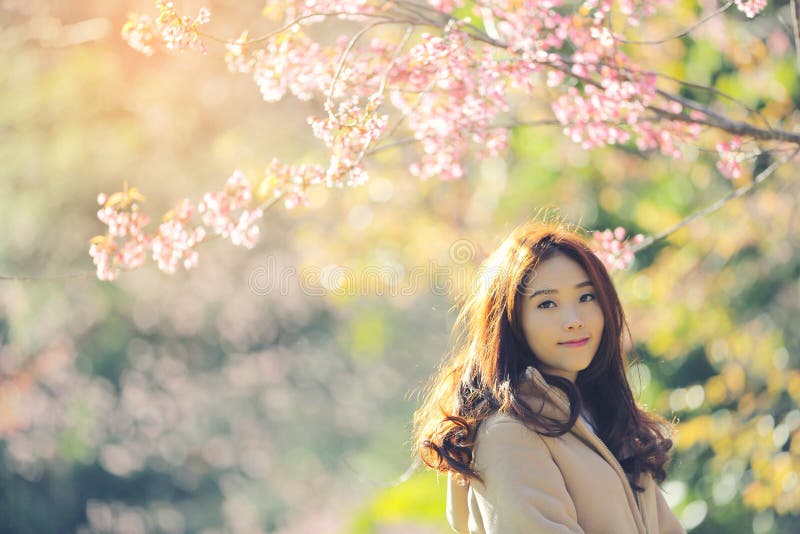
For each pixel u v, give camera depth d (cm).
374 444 1830
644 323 709
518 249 350
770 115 614
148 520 1606
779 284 731
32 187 1158
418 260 784
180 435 1675
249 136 1027
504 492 323
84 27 841
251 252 1530
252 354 1786
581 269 346
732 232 684
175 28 383
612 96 388
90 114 1038
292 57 412
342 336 1766
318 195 773
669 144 423
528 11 399
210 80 1005
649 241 445
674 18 602
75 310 1367
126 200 407
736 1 390
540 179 767
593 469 337
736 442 696
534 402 341
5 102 1016
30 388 1288
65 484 1414
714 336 725
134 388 1606
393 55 415
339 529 1580
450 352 403
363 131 378
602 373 369
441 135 421
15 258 1244
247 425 1775
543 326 343
